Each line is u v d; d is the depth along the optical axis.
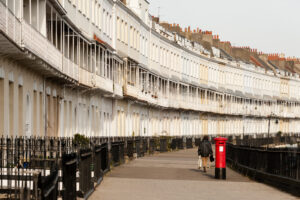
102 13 60.91
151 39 88.81
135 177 33.84
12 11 27.83
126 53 73.25
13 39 26.20
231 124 142.00
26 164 19.77
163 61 96.62
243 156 39.34
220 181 33.06
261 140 86.00
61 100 44.31
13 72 30.30
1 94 28.23
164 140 74.12
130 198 24.44
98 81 52.84
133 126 78.88
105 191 26.48
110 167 38.81
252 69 155.62
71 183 19.41
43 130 37.97
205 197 25.59
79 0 49.47
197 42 120.19
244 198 25.59
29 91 34.12
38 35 32.03
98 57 55.22
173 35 105.62
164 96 96.75
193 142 96.81
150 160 52.47
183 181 32.38
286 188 28.22
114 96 63.84
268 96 166.88
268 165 32.09
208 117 125.12
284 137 105.88
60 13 39.25
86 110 54.06
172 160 53.56
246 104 151.75
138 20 79.94
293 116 182.75
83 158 22.62
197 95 116.94
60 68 39.16
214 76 129.75
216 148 34.38
